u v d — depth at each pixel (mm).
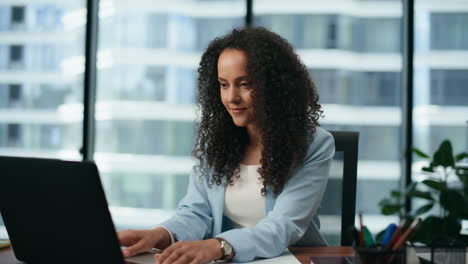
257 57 1346
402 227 1011
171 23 3557
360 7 3525
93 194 886
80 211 912
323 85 3541
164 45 3570
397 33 3543
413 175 3520
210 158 1474
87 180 883
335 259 1147
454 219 2594
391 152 3555
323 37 3525
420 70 3539
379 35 3533
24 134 3602
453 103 3531
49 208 953
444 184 2670
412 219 1034
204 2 3551
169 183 3592
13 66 3588
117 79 3602
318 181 1388
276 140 1373
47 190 942
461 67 3521
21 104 3590
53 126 3604
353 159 1657
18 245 1047
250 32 1400
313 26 3525
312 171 1387
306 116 1426
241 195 1428
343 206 1637
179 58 3576
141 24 3570
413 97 3518
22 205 991
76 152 3609
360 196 3539
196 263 1099
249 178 1443
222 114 1478
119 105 3604
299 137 1389
